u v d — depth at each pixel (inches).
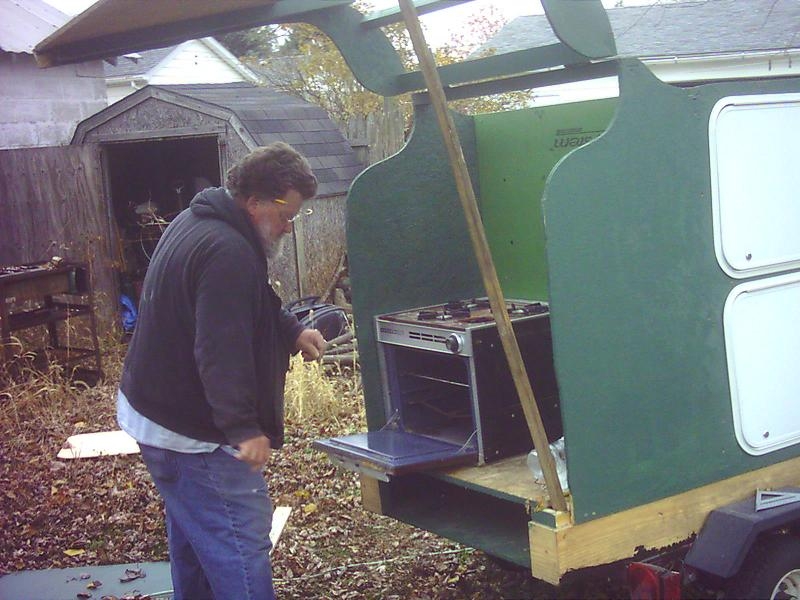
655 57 464.1
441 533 145.6
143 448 123.4
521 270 167.0
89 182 385.1
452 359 155.2
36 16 482.9
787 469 138.9
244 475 123.0
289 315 138.3
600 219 119.0
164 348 120.1
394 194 159.2
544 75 144.3
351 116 453.1
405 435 153.3
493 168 169.6
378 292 157.9
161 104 381.1
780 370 137.4
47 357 303.7
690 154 126.3
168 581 166.2
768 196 134.9
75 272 319.6
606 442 120.7
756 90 133.0
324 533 186.5
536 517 121.0
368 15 153.6
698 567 125.2
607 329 120.1
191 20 137.9
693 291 127.6
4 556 180.5
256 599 121.8
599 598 154.0
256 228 124.1
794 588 128.5
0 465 235.5
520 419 144.9
